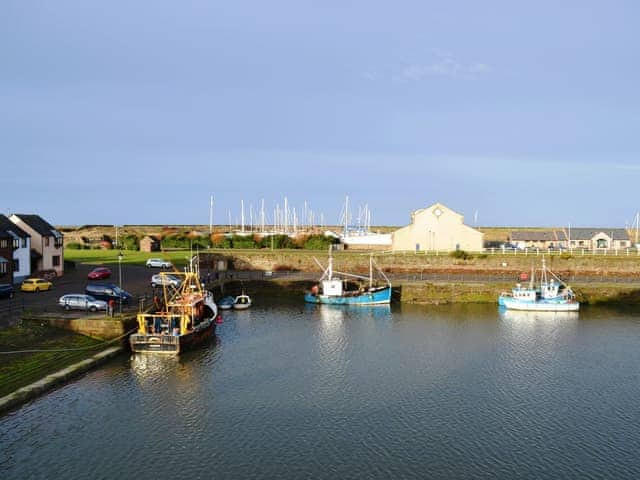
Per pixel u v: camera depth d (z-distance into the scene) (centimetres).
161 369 4131
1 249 6094
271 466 2748
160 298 5550
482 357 4662
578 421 3344
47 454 2795
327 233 12756
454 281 8019
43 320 4450
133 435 3036
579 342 5206
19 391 3300
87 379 3816
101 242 12712
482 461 2833
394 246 10056
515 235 12119
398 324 5959
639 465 2820
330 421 3281
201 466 2736
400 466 2770
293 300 7562
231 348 4822
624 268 8794
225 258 9438
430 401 3628
